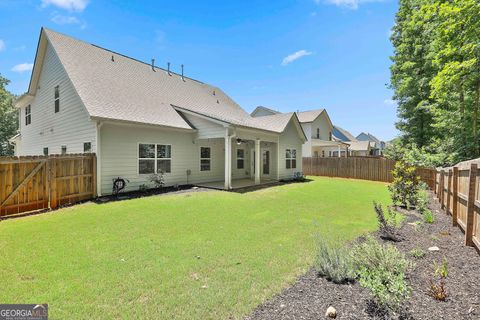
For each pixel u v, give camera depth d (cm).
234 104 1975
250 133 1293
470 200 429
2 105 2453
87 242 450
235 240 469
